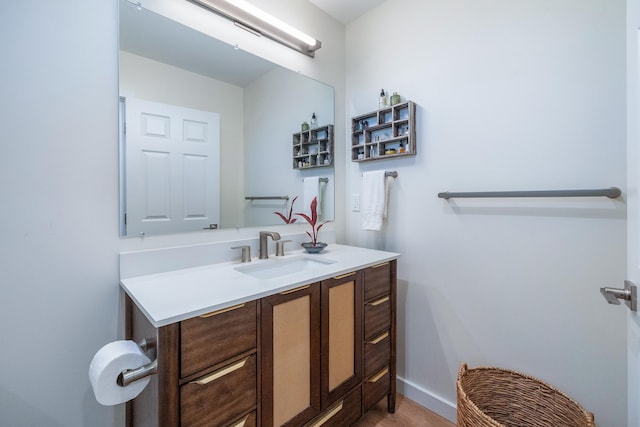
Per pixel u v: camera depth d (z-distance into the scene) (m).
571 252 1.17
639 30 0.73
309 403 1.11
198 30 1.33
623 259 1.06
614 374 1.08
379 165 1.85
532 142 1.25
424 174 1.62
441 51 1.54
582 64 1.13
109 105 1.09
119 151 1.12
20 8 0.93
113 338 1.10
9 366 0.93
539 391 1.20
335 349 1.22
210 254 1.35
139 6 1.16
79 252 1.04
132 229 1.15
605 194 1.04
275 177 1.63
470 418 1.08
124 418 1.12
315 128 1.85
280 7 1.63
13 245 0.93
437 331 1.58
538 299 1.25
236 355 0.91
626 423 1.06
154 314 0.78
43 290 0.98
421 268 1.65
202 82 1.34
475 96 1.42
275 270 1.46
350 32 1.99
